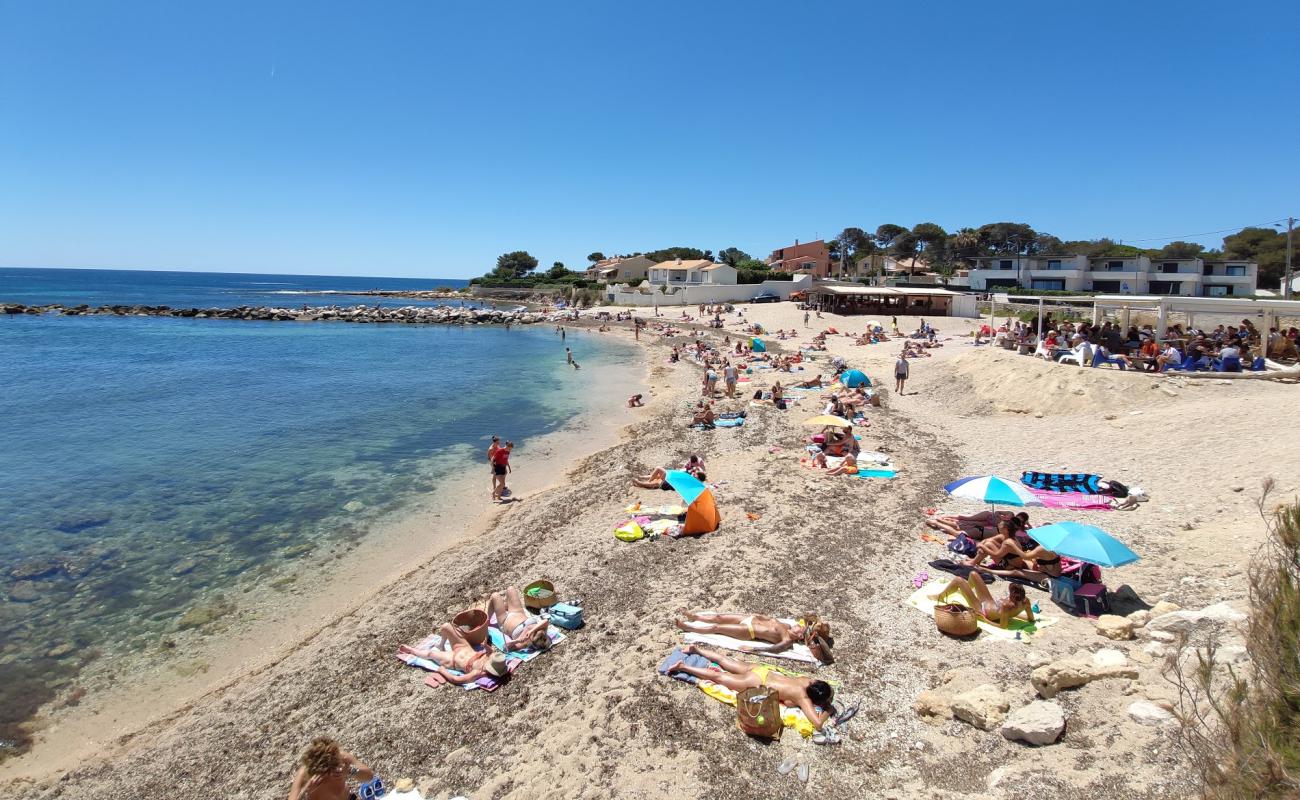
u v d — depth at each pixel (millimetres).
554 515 15906
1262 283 82750
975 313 59969
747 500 15555
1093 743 6547
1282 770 4047
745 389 31531
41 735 9289
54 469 20422
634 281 109125
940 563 11500
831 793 6637
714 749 7359
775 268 119000
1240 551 10172
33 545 15047
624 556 12883
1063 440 18516
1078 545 9469
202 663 10859
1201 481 13875
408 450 23016
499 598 10750
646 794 6797
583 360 48250
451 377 39500
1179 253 90188
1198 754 4859
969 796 6176
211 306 108125
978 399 23969
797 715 7766
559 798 6855
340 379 38156
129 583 13398
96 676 10531
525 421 27672
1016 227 100312
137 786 8117
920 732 7348
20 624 11930
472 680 9258
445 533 15898
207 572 13883
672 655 9070
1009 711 7336
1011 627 9234
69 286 167750
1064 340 28547
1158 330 25781
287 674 10094
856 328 54938
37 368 40875
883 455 18109
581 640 10000
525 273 151750
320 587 13281
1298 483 12492
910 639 9242
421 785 7340
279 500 17969
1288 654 4457
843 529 13414
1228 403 18594
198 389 34188
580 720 8047
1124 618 8961
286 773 7938
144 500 17859
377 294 153500
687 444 21875
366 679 9625
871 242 118500
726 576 11594
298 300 132500
